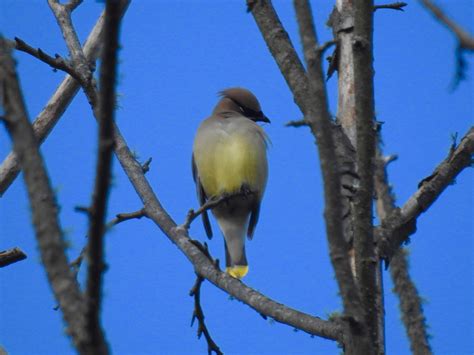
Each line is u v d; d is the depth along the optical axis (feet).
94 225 15.51
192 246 30.53
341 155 28.84
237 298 27.55
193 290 29.43
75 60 34.88
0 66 17.03
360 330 20.98
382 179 28.71
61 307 16.08
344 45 31.68
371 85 23.08
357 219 23.61
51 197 16.62
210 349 29.68
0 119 16.83
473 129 29.30
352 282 20.26
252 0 28.48
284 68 27.35
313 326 25.05
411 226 27.96
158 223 32.37
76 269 26.23
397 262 26.81
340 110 30.94
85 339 15.64
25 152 16.71
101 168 15.25
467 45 11.69
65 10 37.29
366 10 22.89
